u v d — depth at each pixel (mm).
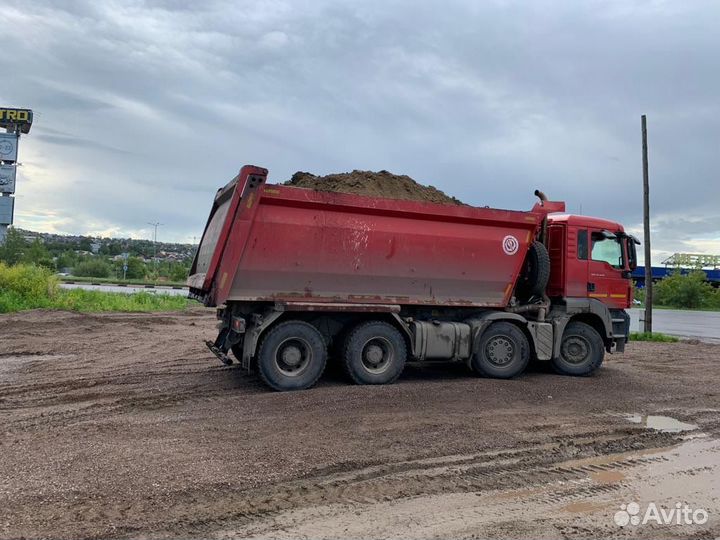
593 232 10727
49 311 18953
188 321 19422
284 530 4070
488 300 9875
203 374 9672
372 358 9000
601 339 10625
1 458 5227
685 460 5926
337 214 8695
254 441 5926
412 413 7266
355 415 7086
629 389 9375
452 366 11055
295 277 8609
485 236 9641
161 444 5723
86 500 4352
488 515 4445
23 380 9148
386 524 4223
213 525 4098
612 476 5406
